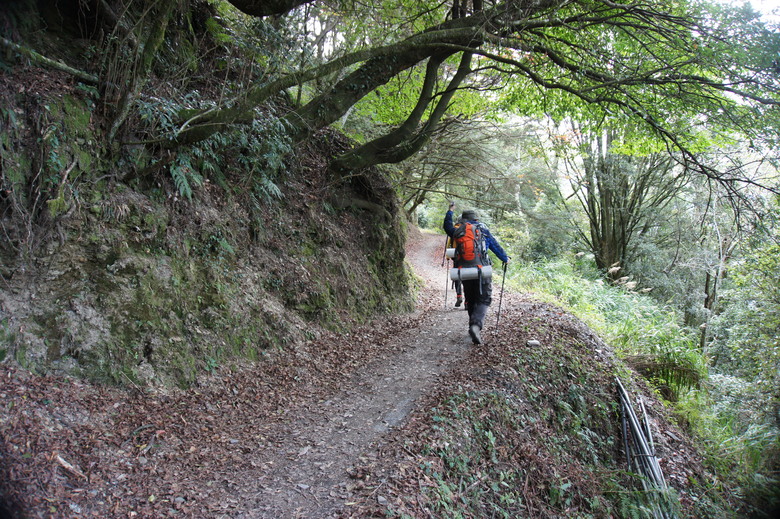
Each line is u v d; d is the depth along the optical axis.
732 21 6.59
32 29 4.50
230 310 5.69
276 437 4.37
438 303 11.23
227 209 6.31
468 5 9.66
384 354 6.97
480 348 6.92
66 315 4.14
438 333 8.04
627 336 10.91
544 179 21.62
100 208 4.62
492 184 15.40
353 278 8.45
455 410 4.84
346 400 5.34
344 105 7.52
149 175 5.27
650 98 7.97
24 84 4.14
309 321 7.00
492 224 22.41
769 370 9.03
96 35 5.20
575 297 14.09
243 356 5.59
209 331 5.33
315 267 7.67
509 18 7.11
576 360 7.30
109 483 3.25
